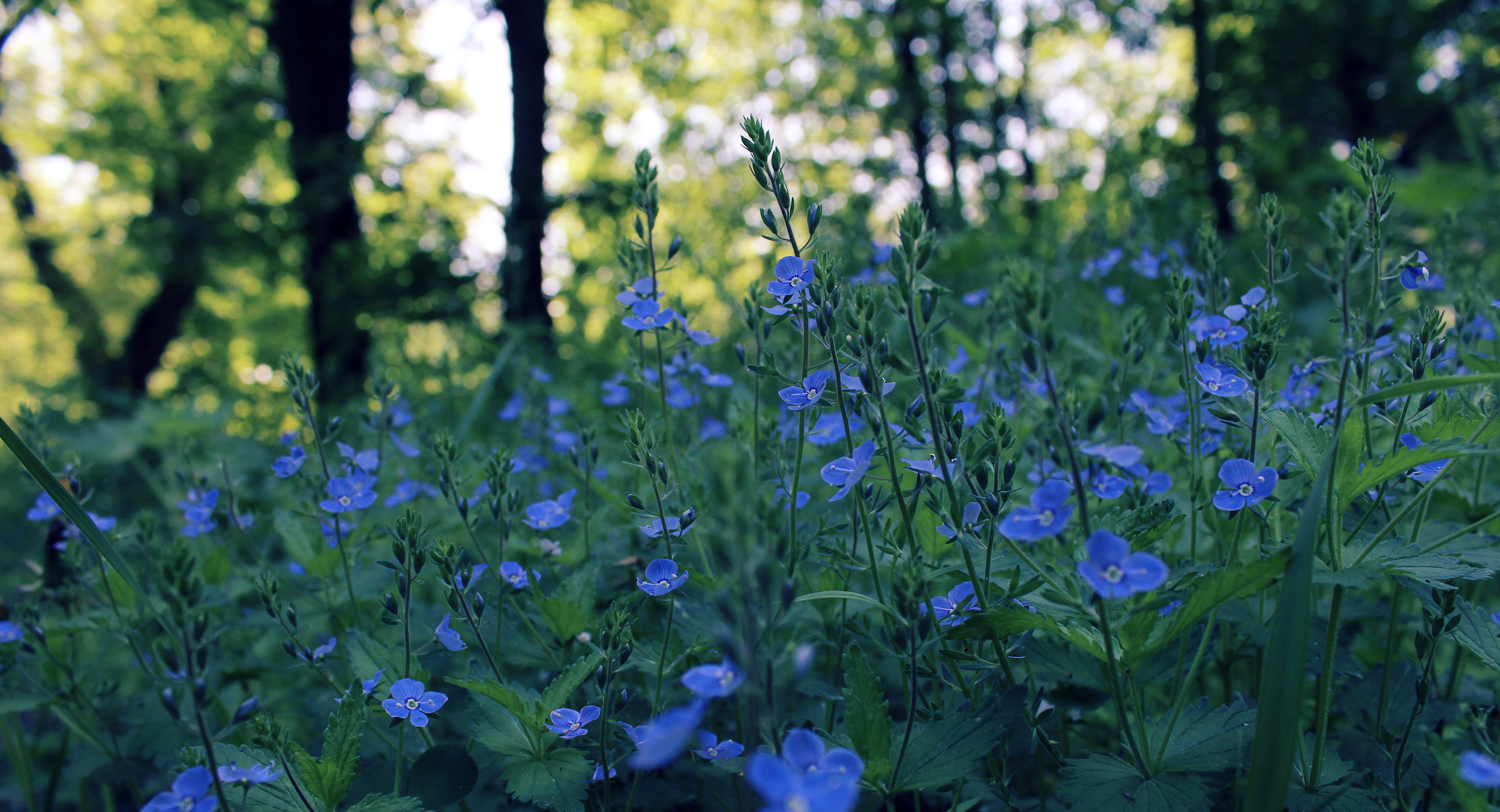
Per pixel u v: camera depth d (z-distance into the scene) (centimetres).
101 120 1705
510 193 1054
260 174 1809
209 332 2100
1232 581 170
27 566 307
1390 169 246
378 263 1118
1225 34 2448
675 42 2312
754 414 248
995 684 225
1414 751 217
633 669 279
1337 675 247
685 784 251
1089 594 169
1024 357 149
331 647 237
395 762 237
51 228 1939
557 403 407
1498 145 2144
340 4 1255
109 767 303
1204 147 1012
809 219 206
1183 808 178
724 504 126
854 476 183
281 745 188
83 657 376
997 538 224
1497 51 2330
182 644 162
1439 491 265
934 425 169
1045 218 796
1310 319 534
